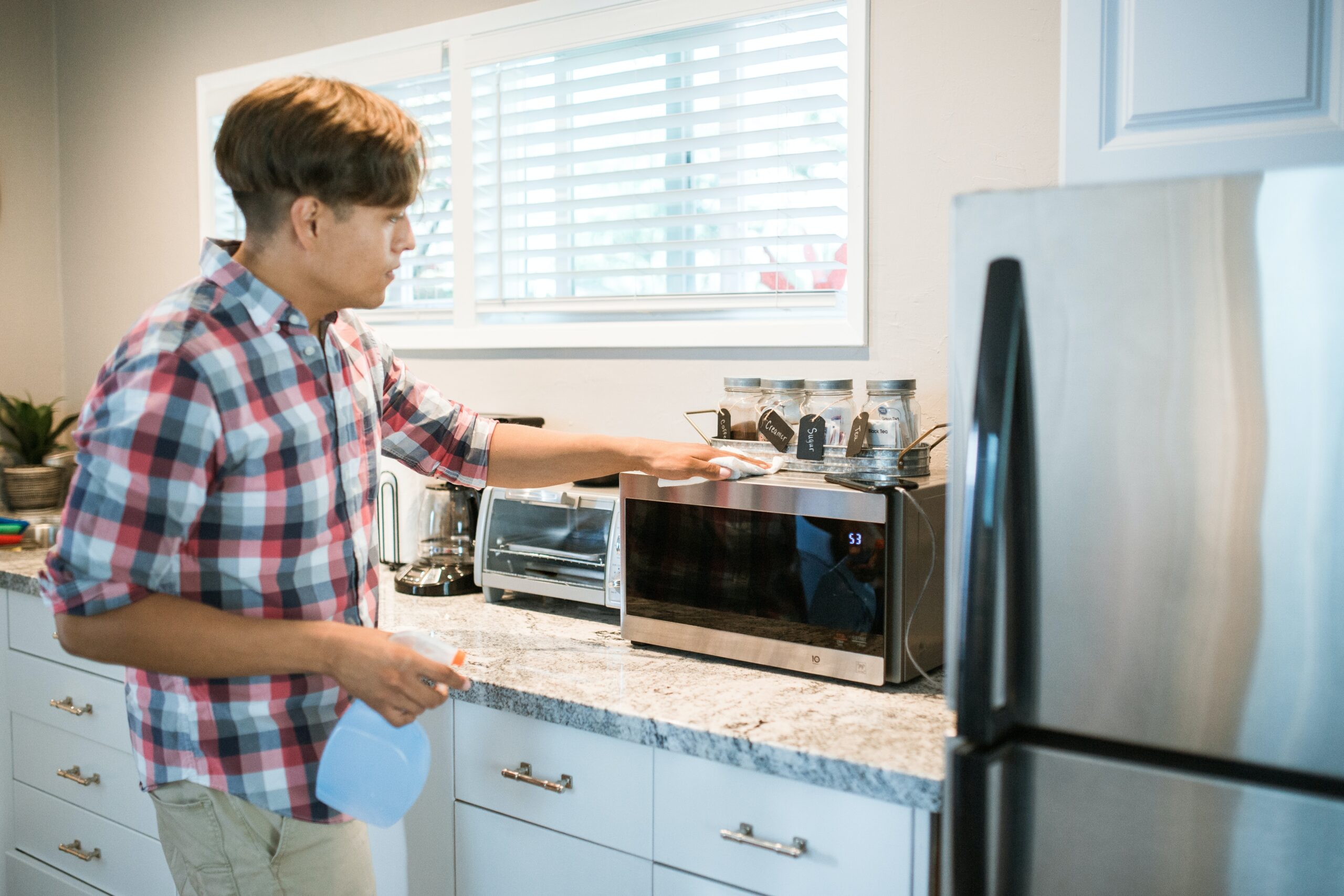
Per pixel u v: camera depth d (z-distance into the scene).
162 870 1.95
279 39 2.60
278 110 1.07
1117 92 1.22
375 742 1.14
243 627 1.07
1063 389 0.94
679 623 1.56
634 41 2.07
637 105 2.06
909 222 1.76
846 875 1.19
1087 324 0.93
